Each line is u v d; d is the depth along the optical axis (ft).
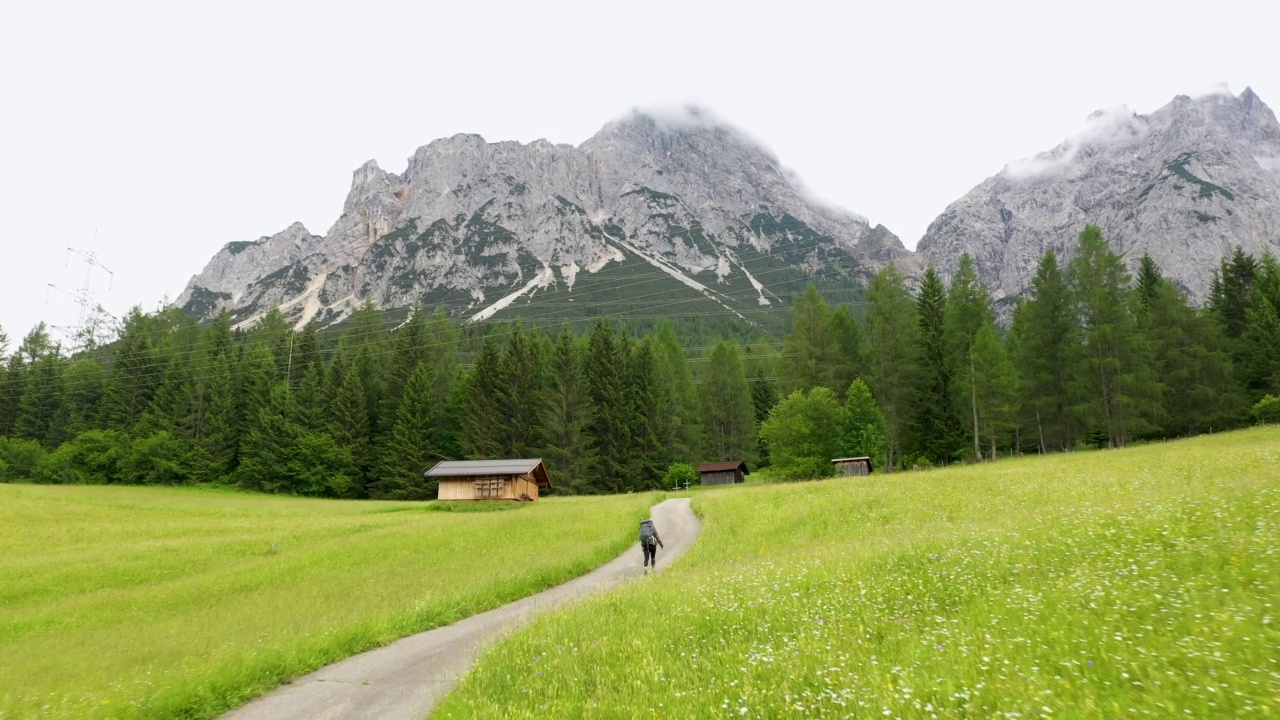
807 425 223.10
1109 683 20.13
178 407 327.26
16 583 100.53
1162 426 204.64
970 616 29.53
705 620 37.06
